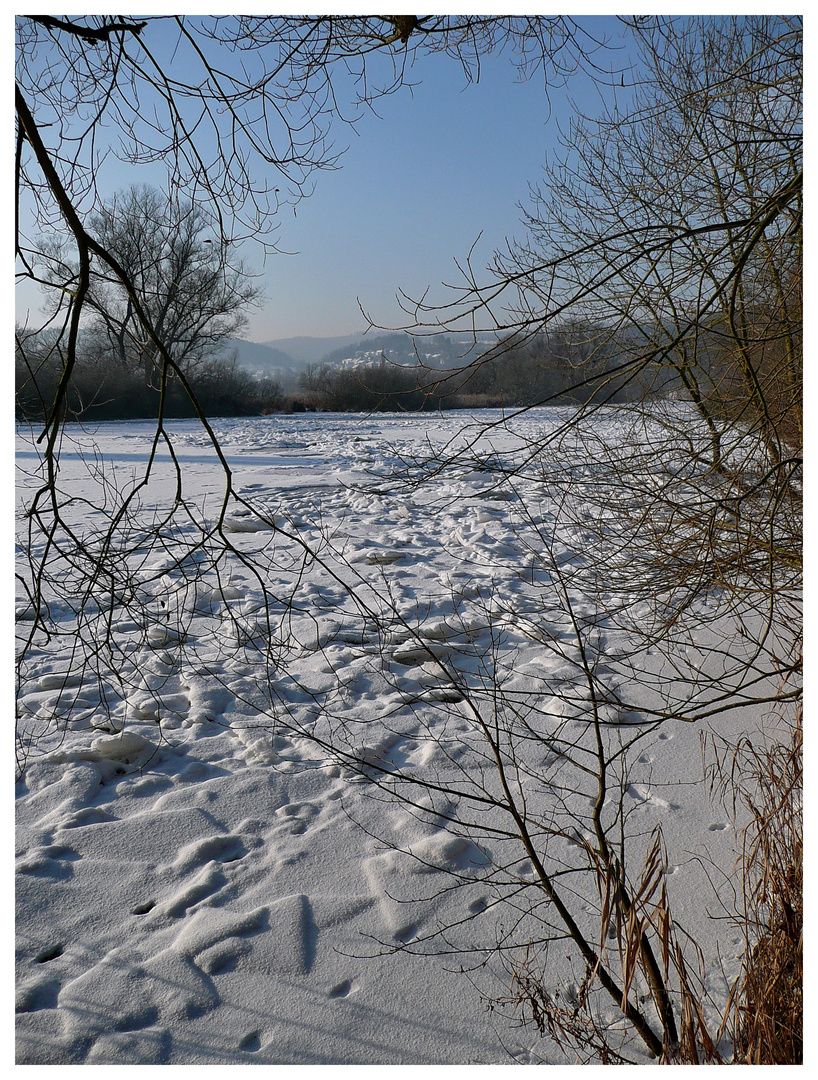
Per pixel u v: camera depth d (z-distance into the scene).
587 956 2.59
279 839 3.90
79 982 2.97
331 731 4.97
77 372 5.18
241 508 12.02
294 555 9.11
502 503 12.20
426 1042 2.73
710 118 5.08
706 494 4.23
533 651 6.12
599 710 5.09
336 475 16.08
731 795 4.13
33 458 18.19
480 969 3.07
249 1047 2.71
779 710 4.82
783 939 2.55
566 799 4.23
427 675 5.71
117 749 4.66
